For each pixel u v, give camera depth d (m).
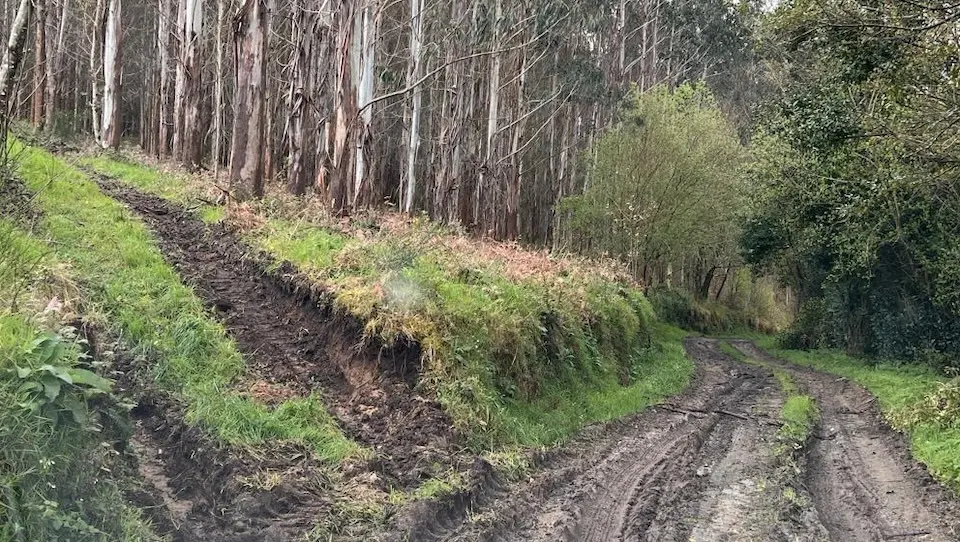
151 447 5.98
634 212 27.73
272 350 8.69
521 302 11.12
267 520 5.18
